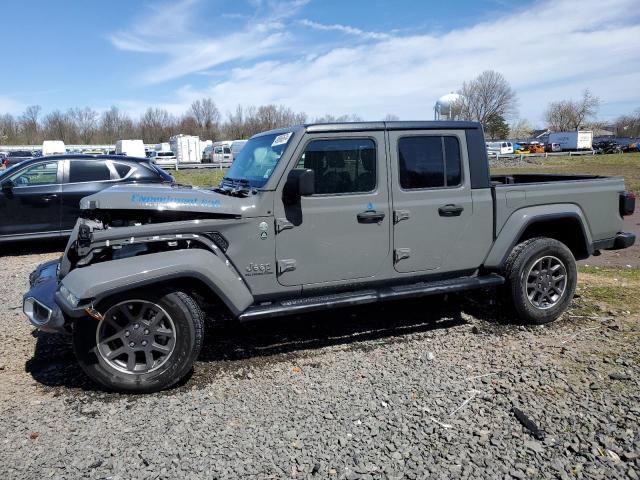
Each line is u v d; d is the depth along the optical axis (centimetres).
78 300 352
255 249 407
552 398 361
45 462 299
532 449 304
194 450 309
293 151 413
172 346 377
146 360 380
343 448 309
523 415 338
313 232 420
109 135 8131
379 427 330
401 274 458
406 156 450
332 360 433
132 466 295
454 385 384
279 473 287
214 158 4875
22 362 441
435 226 462
